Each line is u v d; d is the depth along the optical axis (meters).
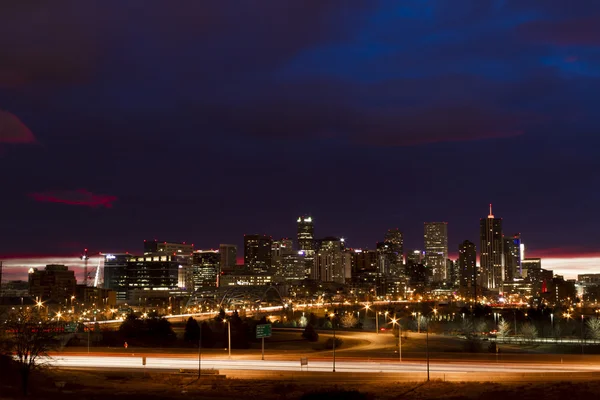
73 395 110.00
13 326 131.50
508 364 157.75
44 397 105.31
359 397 111.75
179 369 151.88
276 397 114.38
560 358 170.38
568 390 113.44
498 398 109.12
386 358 174.50
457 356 180.00
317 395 112.12
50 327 145.25
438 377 134.75
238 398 112.06
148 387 126.38
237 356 183.75
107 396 109.88
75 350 196.25
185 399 109.19
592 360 166.00
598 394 109.19
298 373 140.50
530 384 123.50
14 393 108.50
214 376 140.50
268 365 159.62
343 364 160.38
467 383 127.06
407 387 123.88
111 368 154.12
